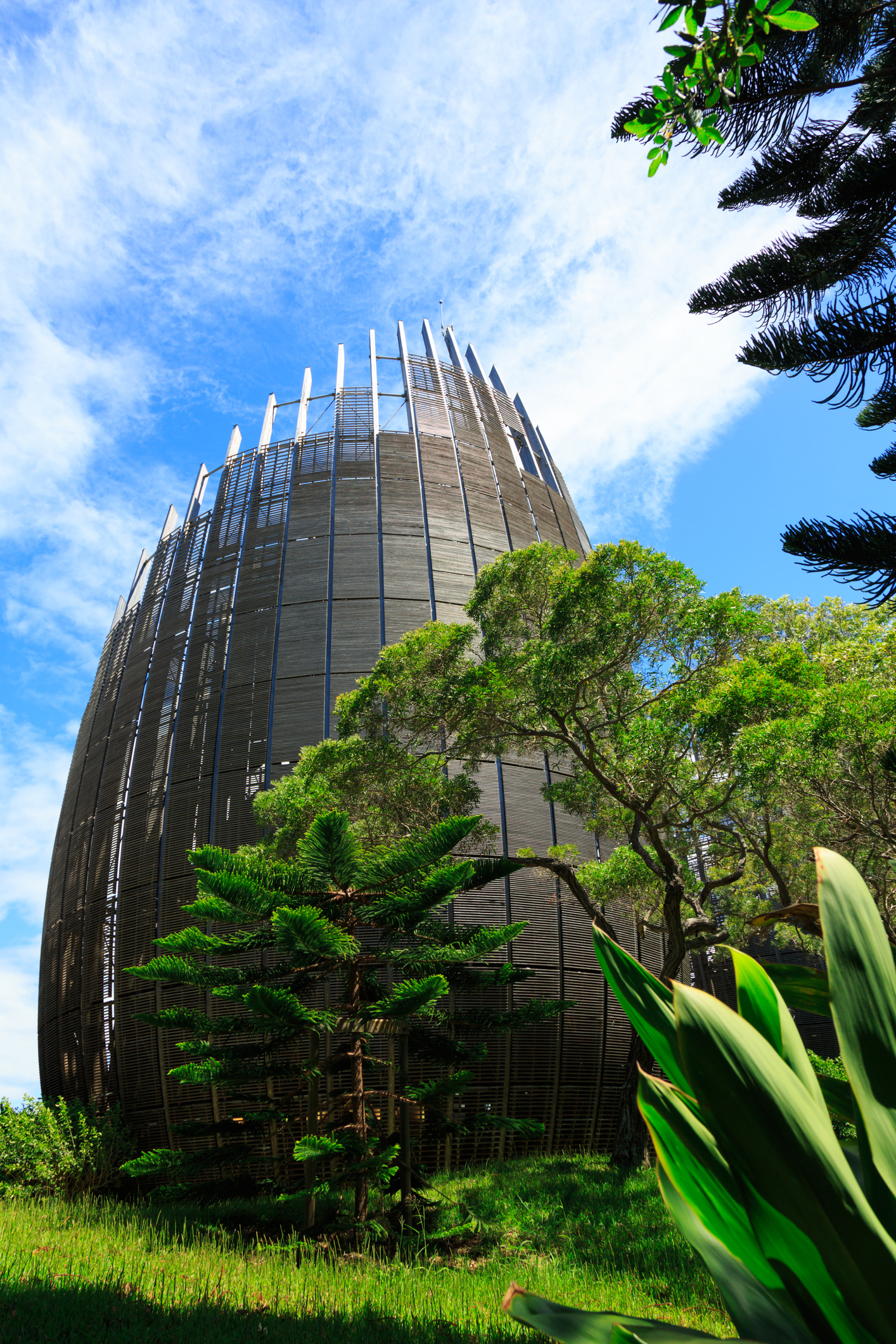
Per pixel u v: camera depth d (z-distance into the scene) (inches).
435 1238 358.9
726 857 778.8
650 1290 294.7
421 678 644.1
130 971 402.6
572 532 1250.0
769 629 597.6
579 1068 787.4
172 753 933.8
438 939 449.7
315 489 1081.4
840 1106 88.0
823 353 219.9
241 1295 251.8
